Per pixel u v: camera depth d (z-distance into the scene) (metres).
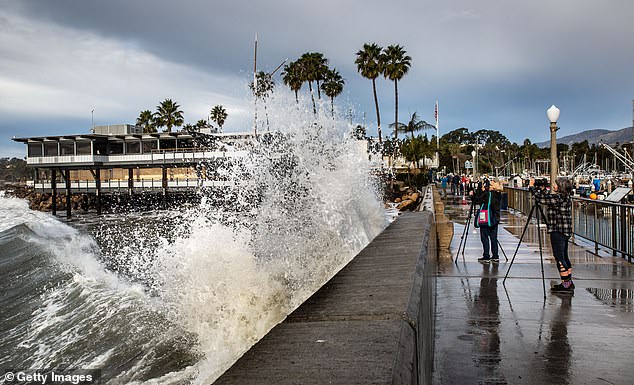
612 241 8.92
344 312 1.78
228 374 1.26
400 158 68.94
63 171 69.38
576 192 41.47
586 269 7.59
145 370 5.15
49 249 17.77
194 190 57.69
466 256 9.02
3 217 37.50
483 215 8.39
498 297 5.95
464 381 3.44
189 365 5.00
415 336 1.58
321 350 1.39
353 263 2.79
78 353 6.38
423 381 2.02
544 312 5.24
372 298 1.95
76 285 10.67
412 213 7.05
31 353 6.66
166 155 58.44
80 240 22.11
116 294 9.13
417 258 2.80
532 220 15.45
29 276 12.62
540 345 4.18
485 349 4.11
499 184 8.48
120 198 63.62
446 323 4.91
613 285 6.45
